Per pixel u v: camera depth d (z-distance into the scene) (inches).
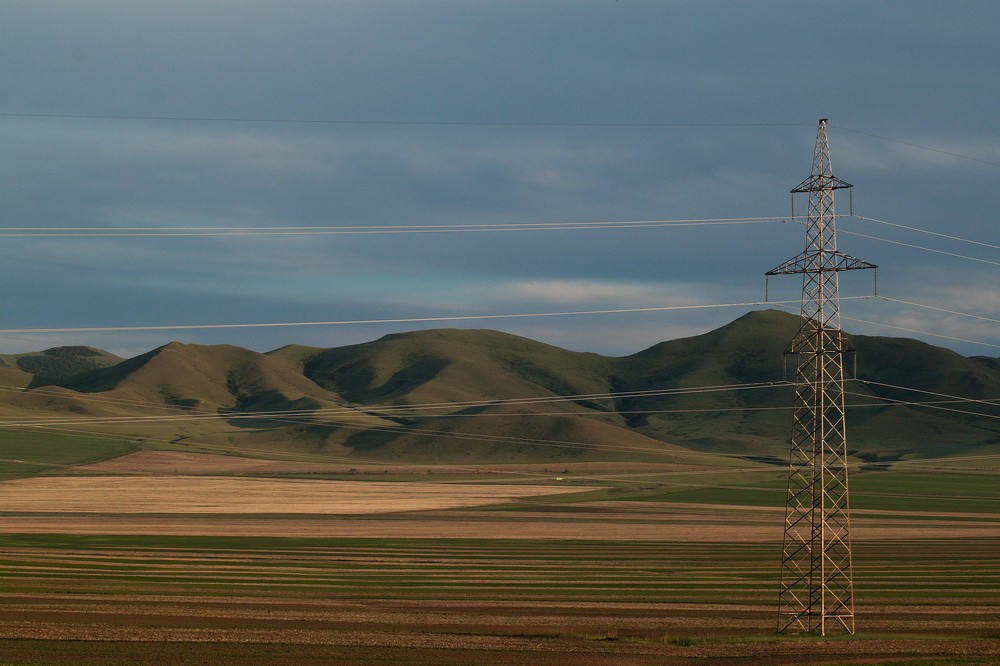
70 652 1779.0
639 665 1753.2
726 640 1937.7
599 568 3107.8
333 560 3265.3
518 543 3882.9
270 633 1972.2
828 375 2263.8
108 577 2753.4
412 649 1856.5
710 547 3754.9
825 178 2301.9
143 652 1792.6
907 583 2763.3
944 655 1804.9
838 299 2255.2
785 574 2957.7
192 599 2383.1
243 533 4178.2
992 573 2972.4
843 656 1802.4
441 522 4783.5
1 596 2352.4
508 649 1862.7
